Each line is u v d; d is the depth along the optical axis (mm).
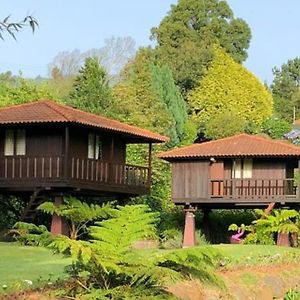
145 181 36562
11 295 15711
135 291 15438
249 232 37250
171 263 15930
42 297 15828
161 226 39062
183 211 39562
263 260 25578
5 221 36219
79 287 16031
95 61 52000
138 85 56406
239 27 81812
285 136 64812
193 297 18188
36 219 33688
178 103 61250
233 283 21703
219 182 36344
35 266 21094
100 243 15680
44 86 52750
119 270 15008
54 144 31828
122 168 34469
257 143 37094
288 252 28375
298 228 34531
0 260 22672
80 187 31312
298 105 95875
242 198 35750
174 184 37031
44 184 30875
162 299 15531
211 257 15828
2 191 33438
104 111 49375
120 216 16359
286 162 36344
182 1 78250
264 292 22531
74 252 14586
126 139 36531
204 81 68250
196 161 36719
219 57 69000
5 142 32531
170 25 77062
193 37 76812
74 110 34125
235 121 63094
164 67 61375
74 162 31297
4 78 63656
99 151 34219
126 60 91188
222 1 80688
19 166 31625
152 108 54844
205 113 66875
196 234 37406
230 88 67562
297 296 22891
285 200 35344
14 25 10219
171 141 55094
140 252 16438
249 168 36594
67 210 29469
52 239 15031
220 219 39594
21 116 31156
